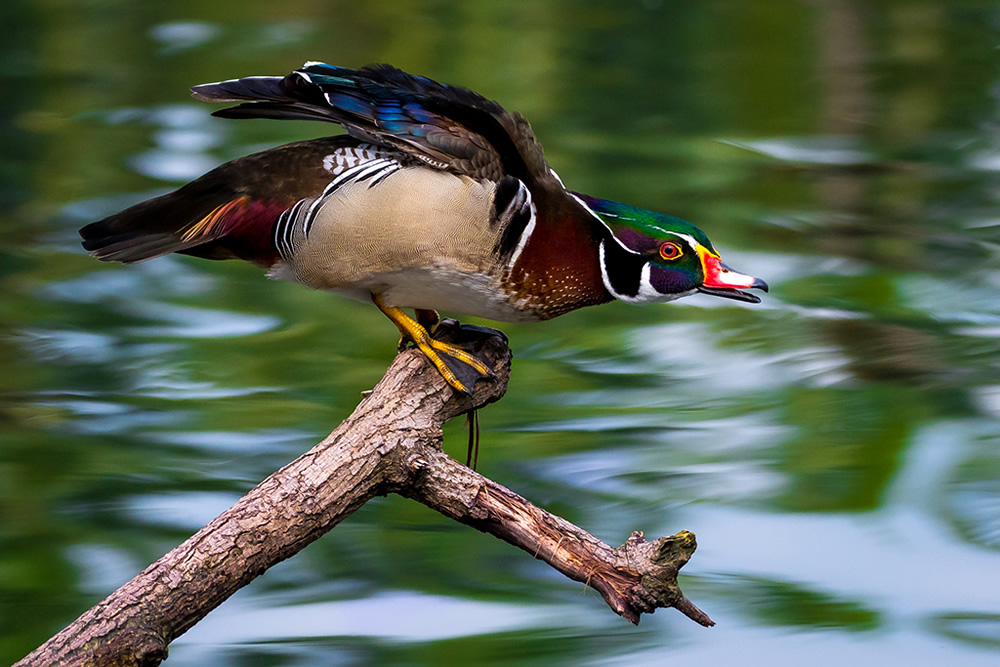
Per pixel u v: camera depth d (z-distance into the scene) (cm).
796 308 1380
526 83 2131
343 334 1302
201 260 1498
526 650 796
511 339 1302
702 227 1570
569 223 666
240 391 1165
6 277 1409
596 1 2691
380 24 2427
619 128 1930
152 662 481
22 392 1153
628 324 1344
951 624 819
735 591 859
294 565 899
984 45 2412
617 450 1063
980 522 944
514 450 1061
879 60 2320
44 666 472
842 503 974
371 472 540
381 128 643
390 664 778
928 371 1208
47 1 2605
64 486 990
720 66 2270
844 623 816
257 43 2292
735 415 1128
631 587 511
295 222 641
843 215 1623
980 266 1477
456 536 945
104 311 1341
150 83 2086
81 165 1739
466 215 639
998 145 1877
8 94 2025
